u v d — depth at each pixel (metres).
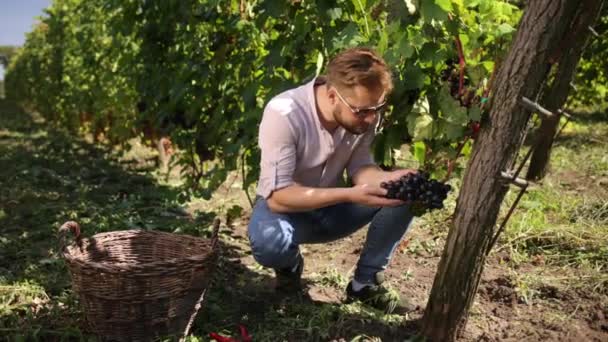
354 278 2.82
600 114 10.03
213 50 3.88
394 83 2.48
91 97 7.98
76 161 7.18
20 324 2.58
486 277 3.18
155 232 2.85
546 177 5.23
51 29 10.70
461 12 2.43
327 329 2.51
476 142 2.23
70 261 2.32
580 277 3.09
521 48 2.04
